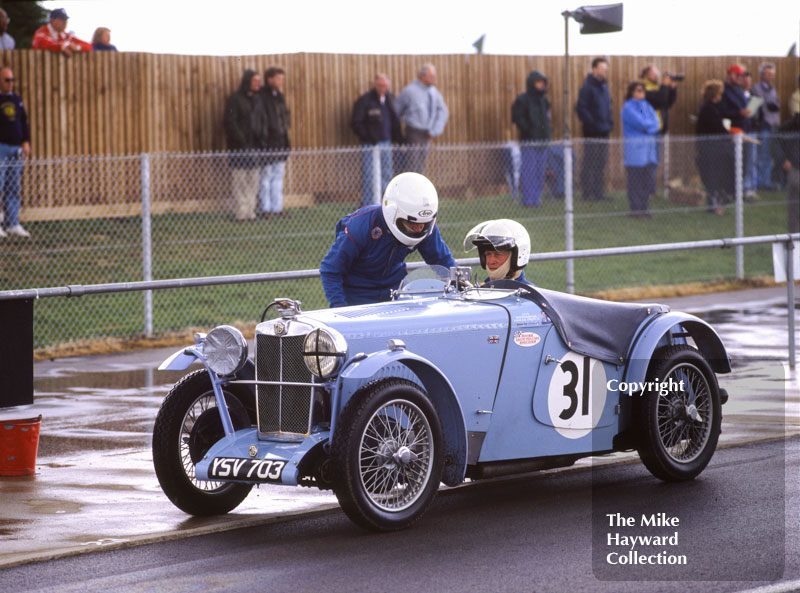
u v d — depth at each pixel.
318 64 37.69
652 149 38.12
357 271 15.03
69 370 22.31
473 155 39.62
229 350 12.54
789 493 13.33
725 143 40.62
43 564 11.11
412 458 12.02
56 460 15.45
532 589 10.17
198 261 30.23
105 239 30.78
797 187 39.88
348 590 10.20
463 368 12.84
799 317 27.42
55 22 32.84
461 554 11.26
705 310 28.64
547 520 12.48
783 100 48.84
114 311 26.88
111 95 33.72
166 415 12.67
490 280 14.02
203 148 35.44
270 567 10.94
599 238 36.00
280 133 33.41
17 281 27.50
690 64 46.12
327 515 12.90
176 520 12.61
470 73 40.97
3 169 29.27
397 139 35.25
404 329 12.52
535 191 37.62
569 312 13.66
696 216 40.28
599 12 29.52
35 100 32.47
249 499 13.59
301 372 12.27
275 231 32.78
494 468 13.08
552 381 13.45
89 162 33.09
